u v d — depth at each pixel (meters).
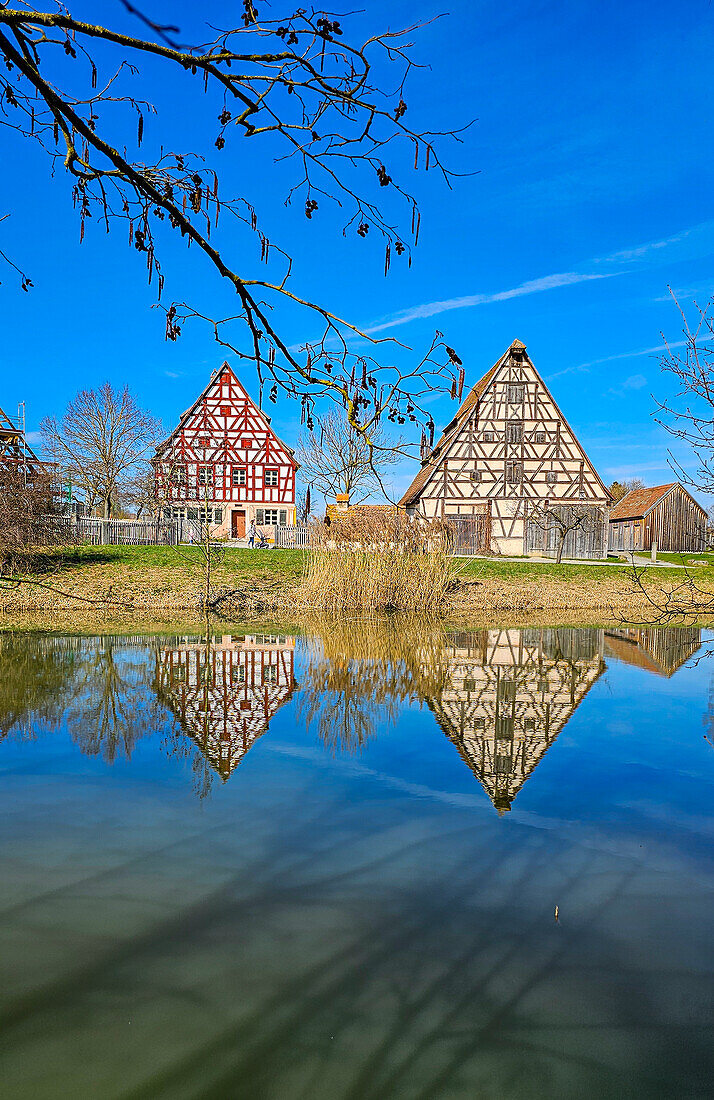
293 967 2.48
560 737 5.67
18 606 14.80
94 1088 1.91
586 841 3.61
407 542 16.91
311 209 2.14
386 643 11.30
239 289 2.18
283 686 7.60
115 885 3.05
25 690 7.11
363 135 2.02
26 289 2.54
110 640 10.83
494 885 3.12
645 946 2.64
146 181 1.98
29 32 1.82
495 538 33.22
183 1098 1.87
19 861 3.28
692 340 6.77
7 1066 1.99
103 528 30.84
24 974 2.42
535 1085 1.93
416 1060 2.01
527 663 9.52
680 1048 2.08
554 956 2.57
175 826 3.72
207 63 1.79
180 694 7.05
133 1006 2.26
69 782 4.40
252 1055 2.05
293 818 3.86
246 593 17.77
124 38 1.72
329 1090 1.92
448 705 6.82
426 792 4.30
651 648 11.21
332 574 16.28
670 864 3.34
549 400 33.56
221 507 37.28
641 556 34.38
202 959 2.52
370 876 3.17
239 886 3.07
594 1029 2.16
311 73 1.87
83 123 1.87
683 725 6.08
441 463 33.16
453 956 2.56
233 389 37.69
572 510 33.41
